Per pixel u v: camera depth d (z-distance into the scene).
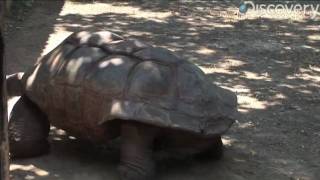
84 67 3.04
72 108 3.04
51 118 3.18
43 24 6.62
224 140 3.63
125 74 2.94
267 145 3.59
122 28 6.60
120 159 3.20
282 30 6.78
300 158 3.45
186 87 2.92
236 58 5.44
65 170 3.19
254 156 3.44
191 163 3.31
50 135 3.60
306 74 5.02
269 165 3.34
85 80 3.00
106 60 3.03
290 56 5.59
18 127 3.22
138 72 2.93
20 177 3.09
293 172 3.28
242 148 3.54
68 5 7.80
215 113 2.93
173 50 5.66
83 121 3.03
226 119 2.96
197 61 5.29
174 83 2.92
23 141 3.22
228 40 6.17
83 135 3.13
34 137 3.26
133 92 2.87
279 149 3.55
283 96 4.46
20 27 6.42
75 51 3.14
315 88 4.67
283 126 3.89
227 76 4.89
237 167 3.29
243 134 3.73
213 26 6.88
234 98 3.12
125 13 7.44
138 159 2.90
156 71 2.93
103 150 3.44
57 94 3.08
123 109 2.84
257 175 3.22
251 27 6.88
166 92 2.89
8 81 3.34
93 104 2.96
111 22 6.88
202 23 7.02
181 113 2.86
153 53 3.02
